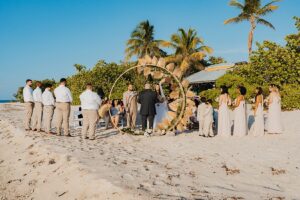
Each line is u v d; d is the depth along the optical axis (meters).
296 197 5.05
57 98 10.85
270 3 38.94
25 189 6.07
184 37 43.03
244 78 25.91
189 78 39.19
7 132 12.70
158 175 5.95
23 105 34.78
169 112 11.84
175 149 8.99
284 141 9.95
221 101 11.26
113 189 4.96
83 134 10.59
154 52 46.38
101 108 12.44
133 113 12.27
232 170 6.58
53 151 7.91
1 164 8.01
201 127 11.44
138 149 8.93
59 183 5.92
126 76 39.19
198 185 5.46
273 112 11.41
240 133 11.20
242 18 40.66
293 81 24.22
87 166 6.31
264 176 6.22
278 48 25.27
